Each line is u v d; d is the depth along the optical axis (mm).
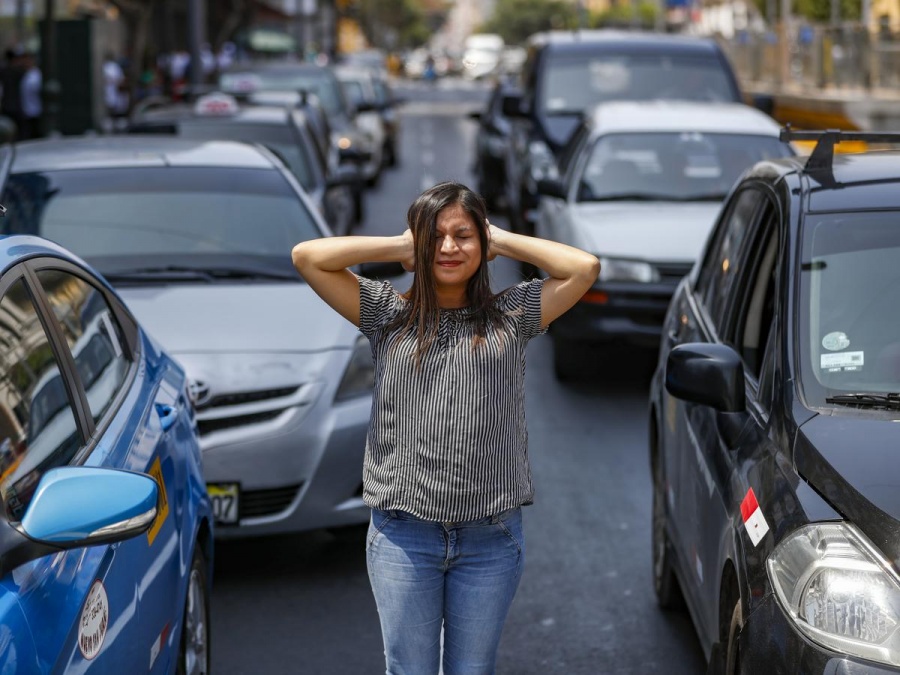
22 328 3283
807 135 4633
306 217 7363
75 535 2703
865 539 3162
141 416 3988
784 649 3150
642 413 8945
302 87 20984
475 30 145000
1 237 3537
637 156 10719
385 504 3471
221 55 38812
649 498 7078
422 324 3406
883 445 3434
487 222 3418
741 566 3520
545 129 15242
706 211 10000
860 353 3869
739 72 30922
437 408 3402
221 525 5727
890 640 3027
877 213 4270
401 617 3557
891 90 19094
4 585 2643
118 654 3172
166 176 7418
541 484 7348
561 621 5438
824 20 31516
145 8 25625
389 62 98312
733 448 4020
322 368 5906
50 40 18781
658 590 5555
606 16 73000
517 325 3480
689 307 5605
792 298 4062
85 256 6840
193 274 6727
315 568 6043
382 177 24219
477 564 3529
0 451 2855
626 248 9203
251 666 5020
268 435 5730
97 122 22906
